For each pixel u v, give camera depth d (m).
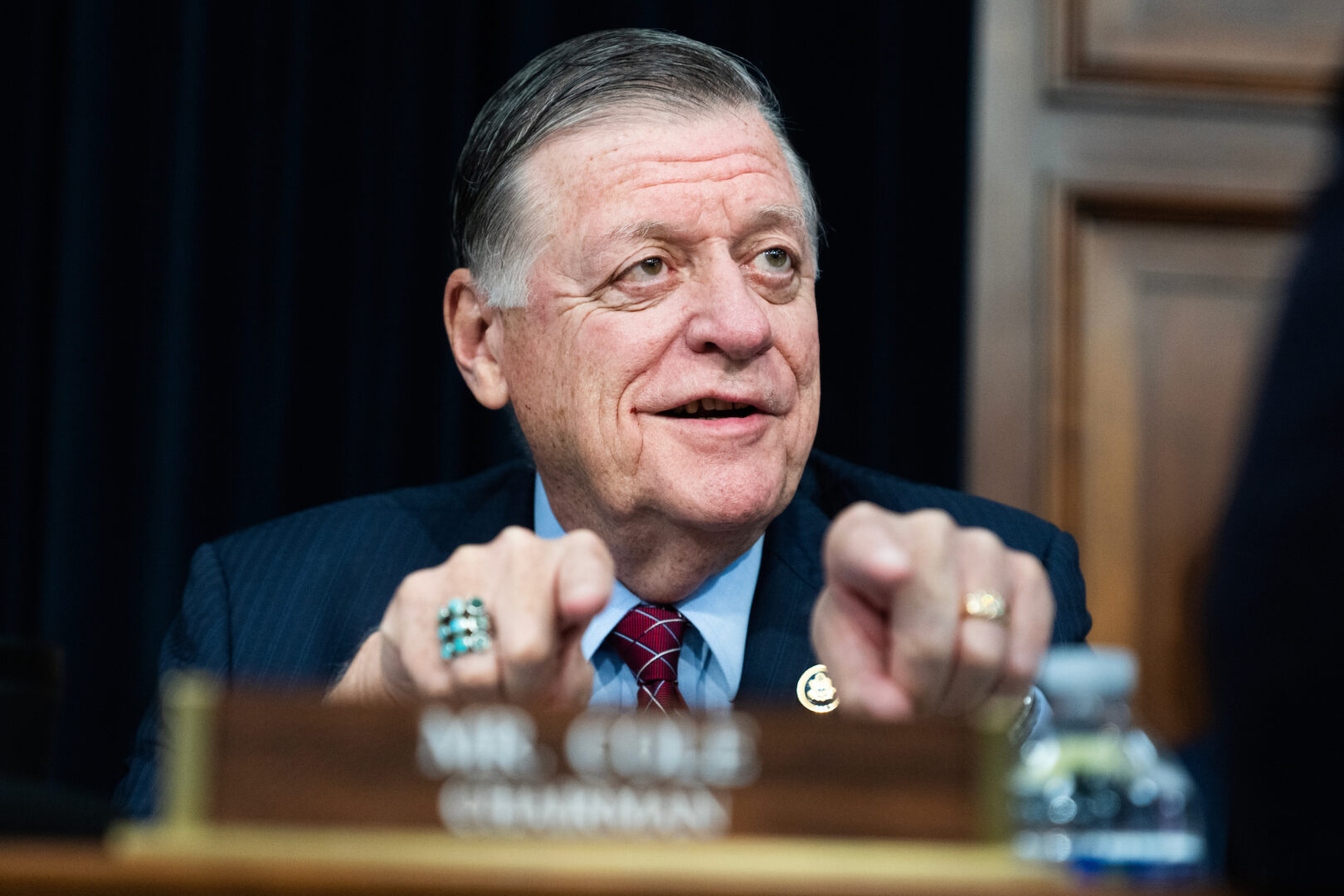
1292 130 2.47
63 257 2.21
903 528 0.72
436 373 2.26
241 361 2.24
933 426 2.30
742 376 1.33
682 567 1.38
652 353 1.34
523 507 1.62
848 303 2.28
